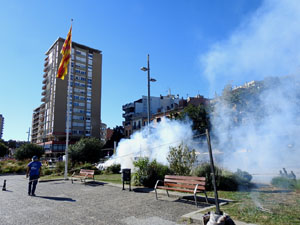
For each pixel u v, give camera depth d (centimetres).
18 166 1961
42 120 8219
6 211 565
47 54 8381
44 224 453
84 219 481
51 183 1126
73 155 2009
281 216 434
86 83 7512
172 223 438
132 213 518
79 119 7138
